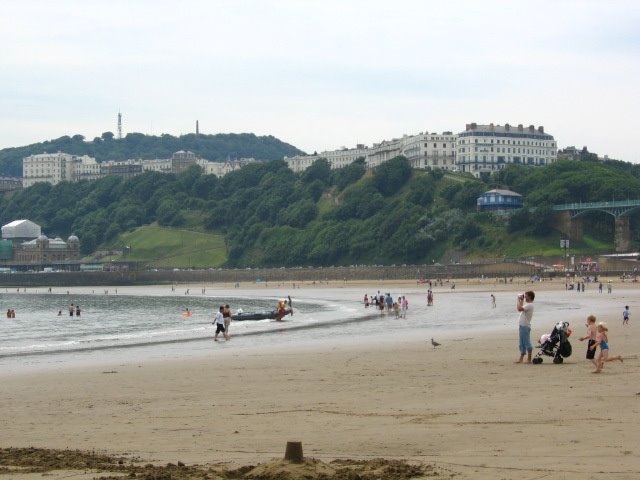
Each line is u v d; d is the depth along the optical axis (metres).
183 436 22.22
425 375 34.53
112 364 46.56
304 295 191.12
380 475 16.34
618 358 36.88
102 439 22.27
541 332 61.97
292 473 15.86
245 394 30.83
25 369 45.53
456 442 19.86
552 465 16.91
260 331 77.00
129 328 94.69
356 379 34.19
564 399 26.03
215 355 50.84
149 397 31.03
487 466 17.05
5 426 25.16
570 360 38.59
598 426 21.12
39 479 16.80
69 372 42.25
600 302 116.75
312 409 26.22
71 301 198.38
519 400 26.17
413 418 23.61
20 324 110.19
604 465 16.77
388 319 91.19
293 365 41.72
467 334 62.59
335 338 64.19
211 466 17.72
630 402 25.02
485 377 32.88
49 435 23.22
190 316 119.94
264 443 20.78
